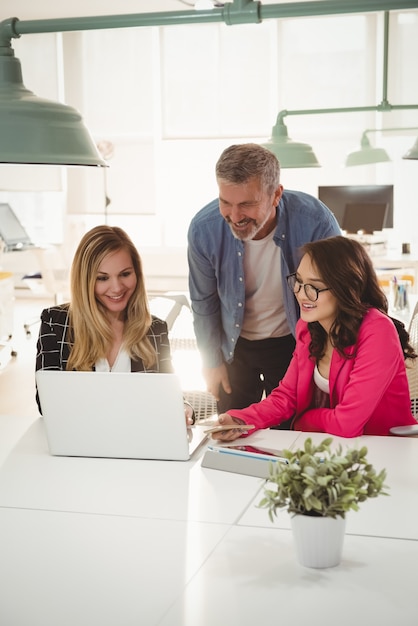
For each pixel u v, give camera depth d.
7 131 1.84
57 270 8.61
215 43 9.31
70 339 2.69
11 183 10.16
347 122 9.14
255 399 3.32
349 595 1.47
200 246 2.97
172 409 2.19
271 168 2.55
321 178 9.28
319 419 2.46
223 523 1.80
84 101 9.66
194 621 1.39
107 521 1.83
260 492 1.99
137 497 1.97
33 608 1.45
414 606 1.42
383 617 1.39
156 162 9.73
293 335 3.07
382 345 2.36
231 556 1.64
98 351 2.64
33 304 9.77
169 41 9.41
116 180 9.70
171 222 9.84
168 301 4.52
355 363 2.40
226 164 2.51
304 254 2.43
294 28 9.09
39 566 1.62
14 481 2.10
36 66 9.75
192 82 9.44
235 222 2.58
